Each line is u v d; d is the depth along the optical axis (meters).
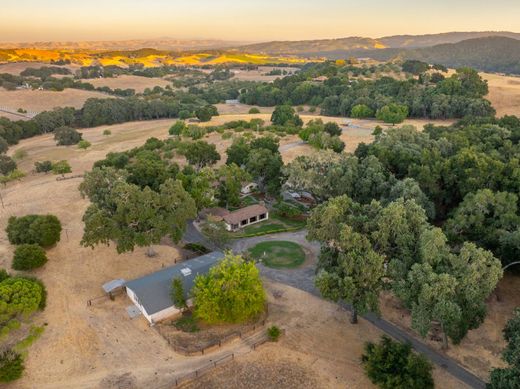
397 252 47.88
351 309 51.44
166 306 50.88
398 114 154.88
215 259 59.41
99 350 46.28
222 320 48.00
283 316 51.81
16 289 47.25
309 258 66.12
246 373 42.84
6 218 83.00
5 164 119.69
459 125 111.25
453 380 41.41
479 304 41.91
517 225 53.88
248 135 131.75
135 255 66.69
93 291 57.22
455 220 57.09
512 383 32.09
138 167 83.19
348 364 44.00
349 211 51.78
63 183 105.56
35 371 43.34
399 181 66.12
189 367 43.72
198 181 80.56
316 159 77.50
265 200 90.94
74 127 197.75
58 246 69.88
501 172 66.75
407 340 47.06
